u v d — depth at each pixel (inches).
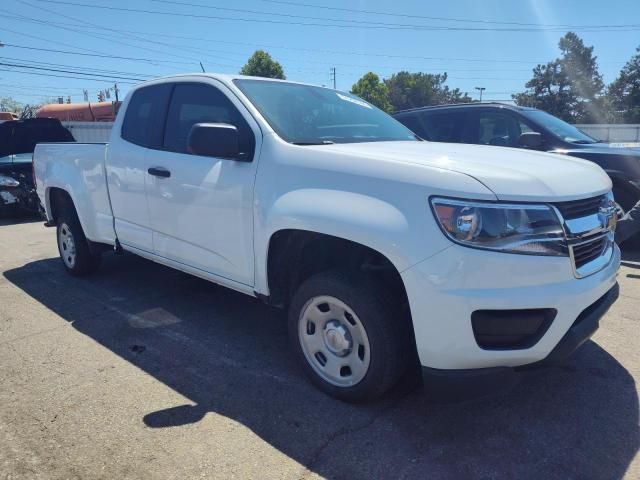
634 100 2522.1
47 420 112.0
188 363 139.4
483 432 107.4
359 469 96.4
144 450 101.9
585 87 2691.9
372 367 109.4
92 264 212.8
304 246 122.6
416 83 3161.9
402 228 99.0
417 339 100.4
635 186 233.3
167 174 150.8
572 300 98.2
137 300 189.3
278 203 119.1
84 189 193.3
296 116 140.4
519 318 95.9
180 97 156.6
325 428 109.0
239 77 148.3
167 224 154.9
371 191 105.1
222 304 185.3
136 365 138.2
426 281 96.6
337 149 117.1
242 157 129.9
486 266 94.0
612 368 133.9
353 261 119.0
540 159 120.3
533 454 100.3
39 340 154.2
